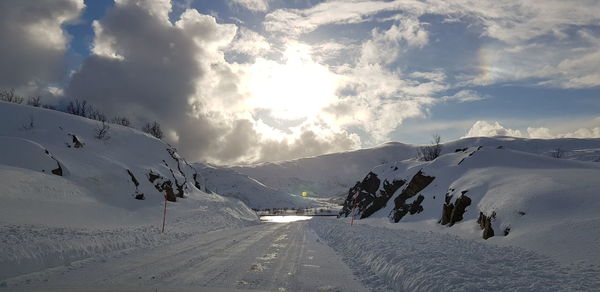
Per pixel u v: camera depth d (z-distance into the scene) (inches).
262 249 635.5
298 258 543.8
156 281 360.5
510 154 1429.6
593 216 644.7
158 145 2090.3
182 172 2116.1
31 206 942.4
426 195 1432.1
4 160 1183.6
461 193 1113.4
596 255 458.0
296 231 1114.7
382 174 2177.7
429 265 393.1
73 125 1728.6
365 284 387.2
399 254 472.1
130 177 1552.7
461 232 952.9
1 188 959.6
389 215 1642.5
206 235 890.7
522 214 783.1
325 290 350.6
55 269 403.9
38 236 497.7
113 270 406.9
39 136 1513.3
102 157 1571.1
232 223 1435.8
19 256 392.5
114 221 1091.9
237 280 378.0
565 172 1032.8
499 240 737.0
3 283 334.6
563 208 741.3
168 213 1438.2
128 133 1973.4
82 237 551.5
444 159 1646.2
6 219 741.3
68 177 1304.1
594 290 304.3
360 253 582.6
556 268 409.4
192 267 440.1
